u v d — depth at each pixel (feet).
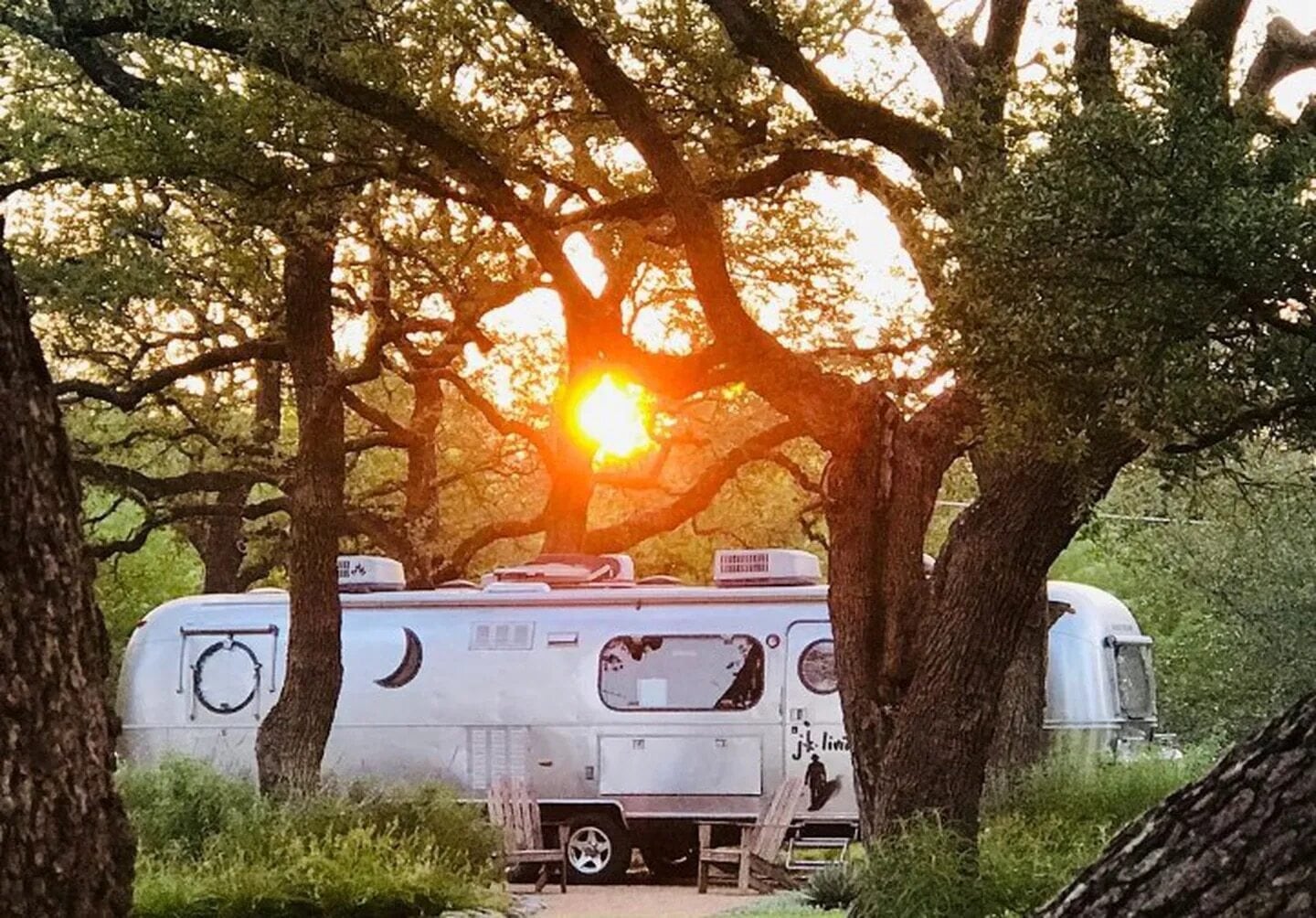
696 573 132.16
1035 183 26.58
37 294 63.05
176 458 112.37
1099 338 26.66
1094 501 35.78
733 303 40.40
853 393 40.86
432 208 68.18
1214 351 26.91
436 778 70.28
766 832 62.95
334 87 44.75
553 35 40.06
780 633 68.33
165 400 85.97
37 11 51.52
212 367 68.13
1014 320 27.14
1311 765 10.17
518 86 50.67
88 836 10.43
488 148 49.06
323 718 58.80
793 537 120.57
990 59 41.93
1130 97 29.37
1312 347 25.52
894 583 40.06
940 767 38.65
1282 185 25.98
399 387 117.29
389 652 71.31
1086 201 25.84
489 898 51.19
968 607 38.19
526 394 108.58
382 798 56.90
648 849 69.72
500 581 73.26
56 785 10.28
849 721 40.68
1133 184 25.75
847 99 42.57
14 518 10.40
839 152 49.47
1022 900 38.63
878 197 45.68
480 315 72.23
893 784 39.11
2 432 10.41
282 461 85.46
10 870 10.05
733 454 85.30
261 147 49.03
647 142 40.09
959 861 38.37
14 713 10.19
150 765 67.21
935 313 28.86
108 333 78.79
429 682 70.85
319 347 60.03
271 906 46.32
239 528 103.45
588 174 61.00
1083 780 53.88
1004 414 29.09
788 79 42.63
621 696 69.10
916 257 42.06
